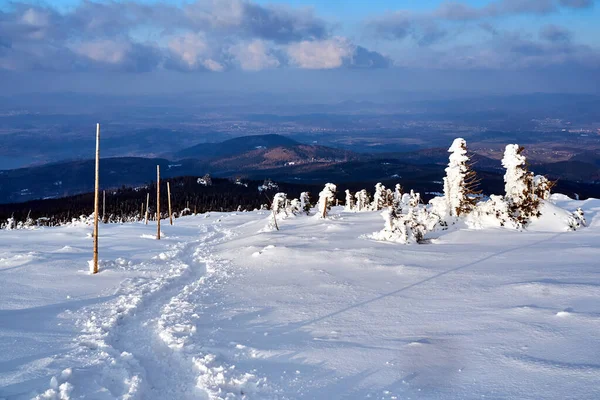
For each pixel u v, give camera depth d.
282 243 24.28
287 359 8.63
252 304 13.13
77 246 28.53
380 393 6.90
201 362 8.66
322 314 11.40
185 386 7.99
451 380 6.98
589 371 6.56
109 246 29.11
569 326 8.40
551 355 7.30
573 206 28.83
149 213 91.75
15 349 9.73
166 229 41.88
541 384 6.43
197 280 18.27
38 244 29.66
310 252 20.08
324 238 24.66
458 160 25.03
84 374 8.20
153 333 11.17
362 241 22.39
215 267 20.23
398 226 21.94
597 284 10.91
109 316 12.61
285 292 14.16
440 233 22.52
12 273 18.69
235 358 8.95
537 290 11.00
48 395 7.11
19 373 8.25
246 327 10.97
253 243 25.89
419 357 8.00
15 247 27.89
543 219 22.62
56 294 15.45
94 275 18.69
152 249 28.42
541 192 23.64
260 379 7.77
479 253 17.17
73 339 10.55
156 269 20.42
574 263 13.85
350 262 17.52
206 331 10.82
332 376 7.70
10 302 14.30
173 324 11.51
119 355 9.45
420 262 16.42
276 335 10.15
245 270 18.64
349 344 9.09
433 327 9.49
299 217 39.66
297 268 17.72
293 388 7.42
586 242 17.53
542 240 18.86
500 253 16.80
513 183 23.53
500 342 8.14
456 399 6.40
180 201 108.94
